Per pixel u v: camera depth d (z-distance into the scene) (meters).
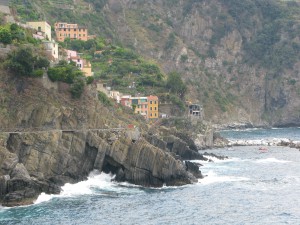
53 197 131.00
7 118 146.12
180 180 152.50
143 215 118.06
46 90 155.12
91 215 116.56
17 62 151.00
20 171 129.38
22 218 112.88
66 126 155.12
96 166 153.75
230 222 114.12
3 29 162.88
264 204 129.88
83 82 164.88
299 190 146.50
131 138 159.62
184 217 117.38
